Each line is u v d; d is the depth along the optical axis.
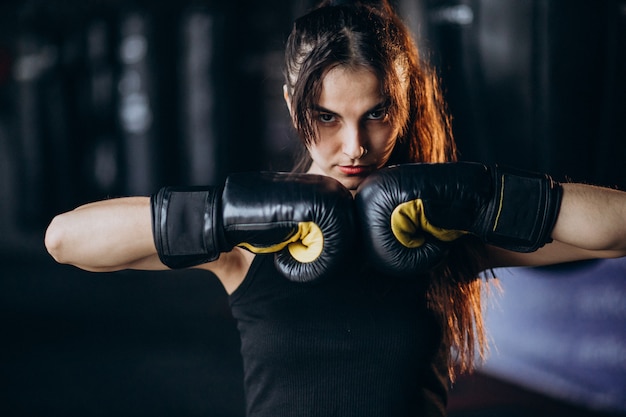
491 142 2.98
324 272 1.15
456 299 1.34
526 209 1.15
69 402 3.25
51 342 4.11
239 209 1.14
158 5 6.56
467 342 1.39
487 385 2.42
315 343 1.22
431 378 1.27
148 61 6.60
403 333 1.22
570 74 2.69
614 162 2.56
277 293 1.25
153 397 3.29
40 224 7.39
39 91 7.25
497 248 1.35
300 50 1.23
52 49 7.20
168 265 1.20
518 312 2.29
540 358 2.20
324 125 1.19
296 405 1.23
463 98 3.02
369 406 1.22
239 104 6.89
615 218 1.16
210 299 4.98
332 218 1.13
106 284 5.46
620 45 2.55
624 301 1.96
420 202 1.13
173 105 6.75
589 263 2.05
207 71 6.61
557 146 2.75
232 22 6.71
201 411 3.13
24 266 6.08
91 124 7.29
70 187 7.38
